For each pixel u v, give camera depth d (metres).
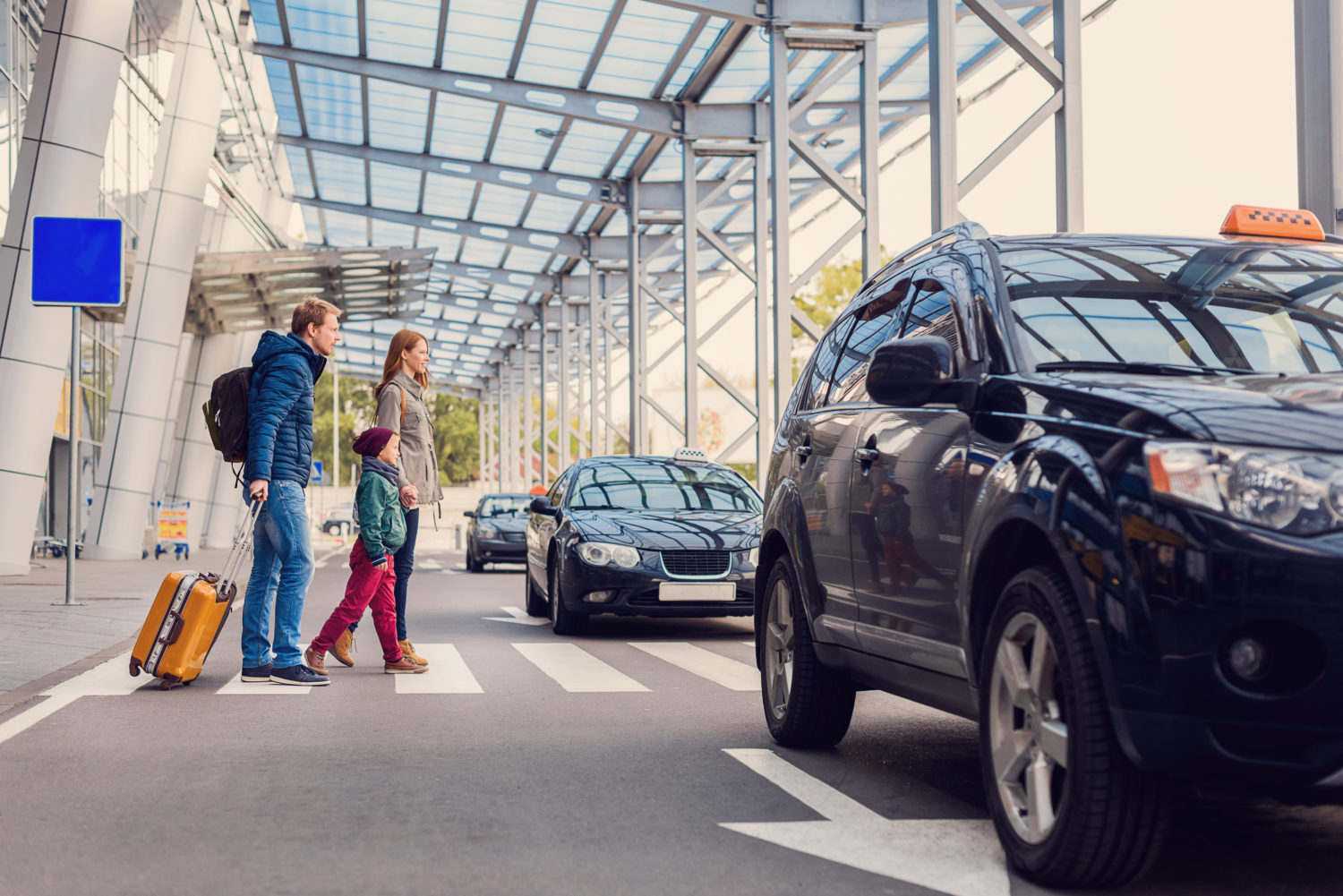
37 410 18.44
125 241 28.55
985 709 3.85
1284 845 3.97
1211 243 4.85
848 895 3.47
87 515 29.28
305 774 5.10
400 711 6.77
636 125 23.80
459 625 12.11
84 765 5.25
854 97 24.28
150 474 25.02
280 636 7.73
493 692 7.50
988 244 4.69
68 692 7.35
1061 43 11.80
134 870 3.71
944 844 4.02
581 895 3.48
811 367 6.14
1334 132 7.89
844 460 5.13
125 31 18.73
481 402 84.12
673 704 7.03
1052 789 3.55
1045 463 3.54
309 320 7.77
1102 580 3.22
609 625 12.20
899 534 4.51
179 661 7.46
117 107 27.47
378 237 41.16
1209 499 3.09
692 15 19.88
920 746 5.79
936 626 4.25
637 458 12.88
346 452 114.62
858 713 6.82
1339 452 3.08
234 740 5.85
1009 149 12.02
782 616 5.84
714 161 28.70
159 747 5.66
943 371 4.07
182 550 28.94
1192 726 3.05
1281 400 3.31
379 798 4.66
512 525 24.58
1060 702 3.53
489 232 37.22
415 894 3.48
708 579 10.56
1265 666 3.01
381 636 8.34
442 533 78.31
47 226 12.71
